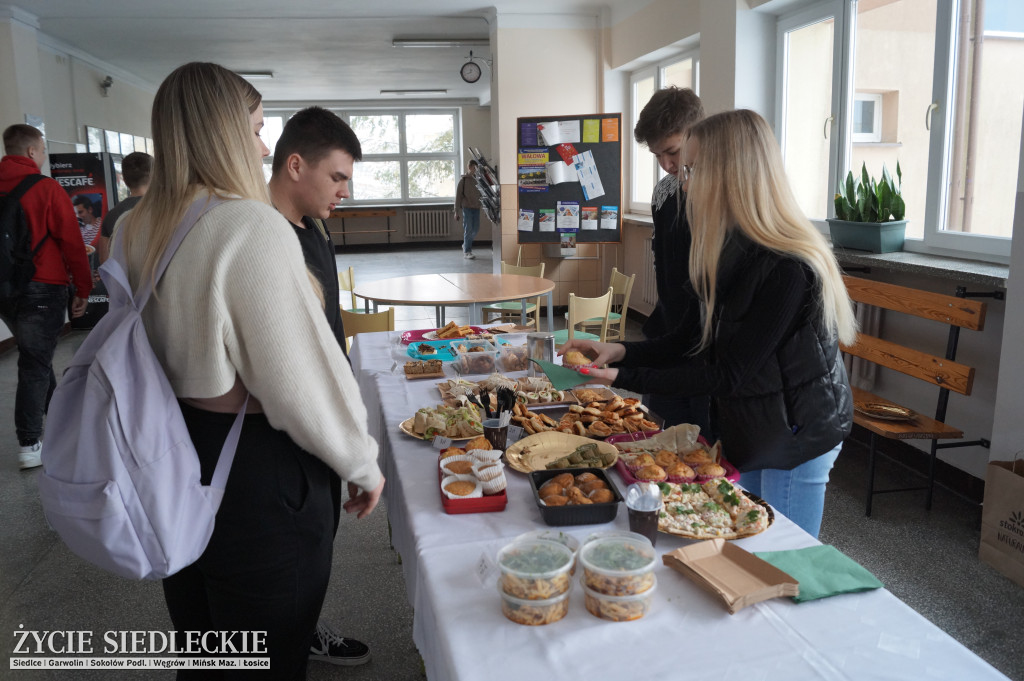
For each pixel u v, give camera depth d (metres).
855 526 2.81
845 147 3.89
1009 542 2.41
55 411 1.08
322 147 1.76
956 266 2.92
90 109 9.16
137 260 1.14
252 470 1.18
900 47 3.46
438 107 15.01
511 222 7.33
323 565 1.30
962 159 3.15
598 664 0.94
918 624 1.01
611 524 1.33
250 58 9.56
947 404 3.17
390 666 2.05
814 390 1.50
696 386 1.50
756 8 4.28
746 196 1.45
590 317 4.21
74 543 1.06
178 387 1.13
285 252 1.11
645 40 6.26
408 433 1.79
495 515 1.38
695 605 1.07
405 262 12.67
